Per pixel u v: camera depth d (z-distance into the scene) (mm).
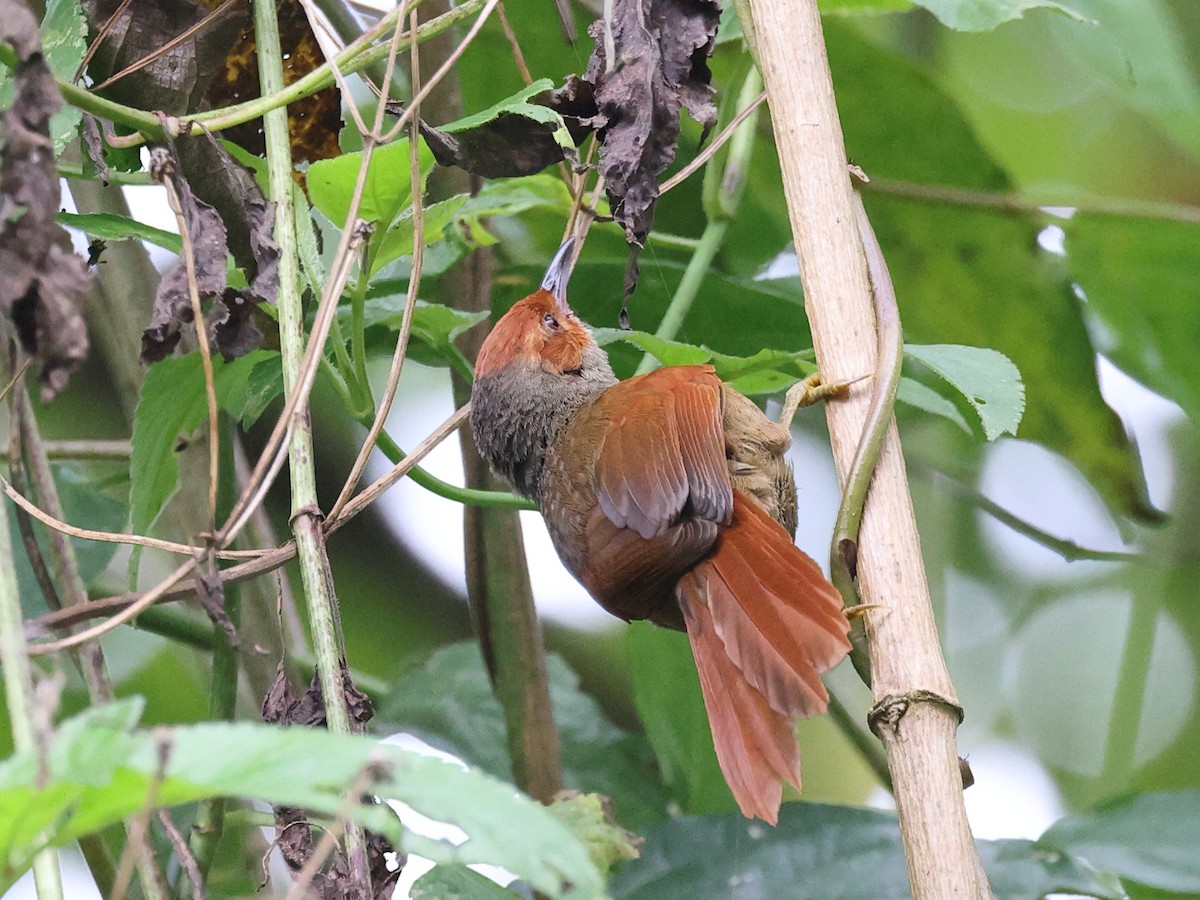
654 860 7137
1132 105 9625
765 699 5371
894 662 4809
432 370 10836
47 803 2709
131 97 6246
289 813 5363
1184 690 11164
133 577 6609
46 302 4312
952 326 9406
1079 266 9258
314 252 5961
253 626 7434
